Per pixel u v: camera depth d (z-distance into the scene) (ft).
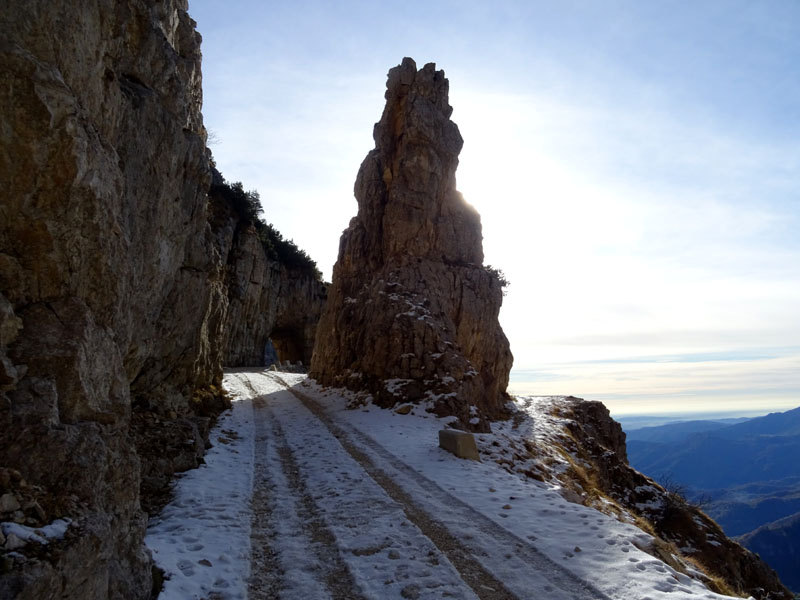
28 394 18.49
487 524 37.17
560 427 107.76
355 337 118.42
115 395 23.71
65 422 19.80
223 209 189.06
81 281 22.71
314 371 139.95
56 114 20.21
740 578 84.17
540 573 29.45
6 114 19.17
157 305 49.78
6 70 19.04
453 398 89.35
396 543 33.22
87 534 17.29
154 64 39.99
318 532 35.58
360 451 61.26
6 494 16.22
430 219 123.24
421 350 99.14
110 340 23.90
